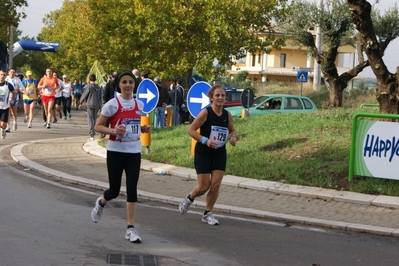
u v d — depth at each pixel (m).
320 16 25.80
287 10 28.20
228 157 13.28
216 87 8.35
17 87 20.48
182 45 29.23
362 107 17.67
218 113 8.37
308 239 8.14
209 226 8.61
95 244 7.29
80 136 20.58
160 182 11.86
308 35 26.88
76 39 43.53
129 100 7.46
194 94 12.69
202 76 30.12
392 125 10.98
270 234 8.31
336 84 26.61
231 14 28.80
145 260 6.72
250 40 29.53
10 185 11.05
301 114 18.42
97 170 13.01
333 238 8.27
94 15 33.66
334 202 10.42
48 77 22.77
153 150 14.80
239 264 6.79
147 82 14.19
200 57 29.11
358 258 7.30
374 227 8.74
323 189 11.02
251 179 11.79
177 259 6.85
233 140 8.43
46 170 12.65
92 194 10.71
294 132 15.03
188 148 14.66
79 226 8.17
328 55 26.30
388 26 26.62
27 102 24.12
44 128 22.91
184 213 8.80
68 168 13.07
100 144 16.56
